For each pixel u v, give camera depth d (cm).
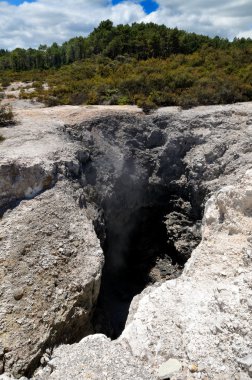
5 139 1911
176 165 2295
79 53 6350
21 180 1603
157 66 3909
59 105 2873
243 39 5450
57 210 1560
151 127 2414
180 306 900
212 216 1238
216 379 686
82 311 1339
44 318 1224
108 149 2202
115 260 2300
